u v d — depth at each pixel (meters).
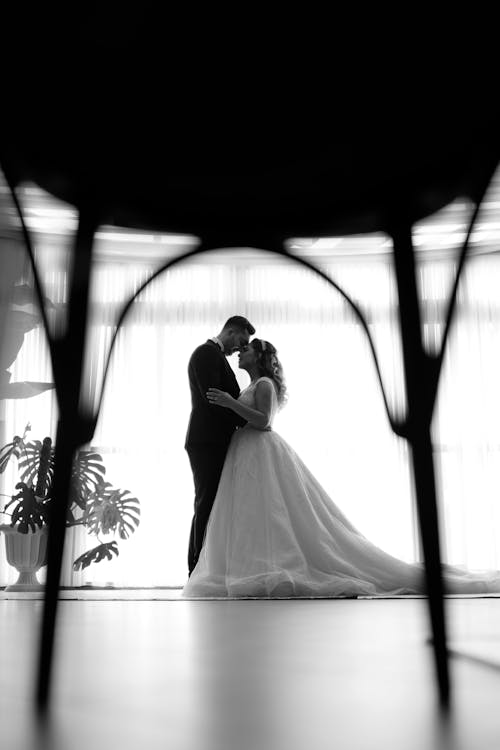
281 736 0.52
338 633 1.53
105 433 6.62
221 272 6.98
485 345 7.00
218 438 4.47
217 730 0.55
